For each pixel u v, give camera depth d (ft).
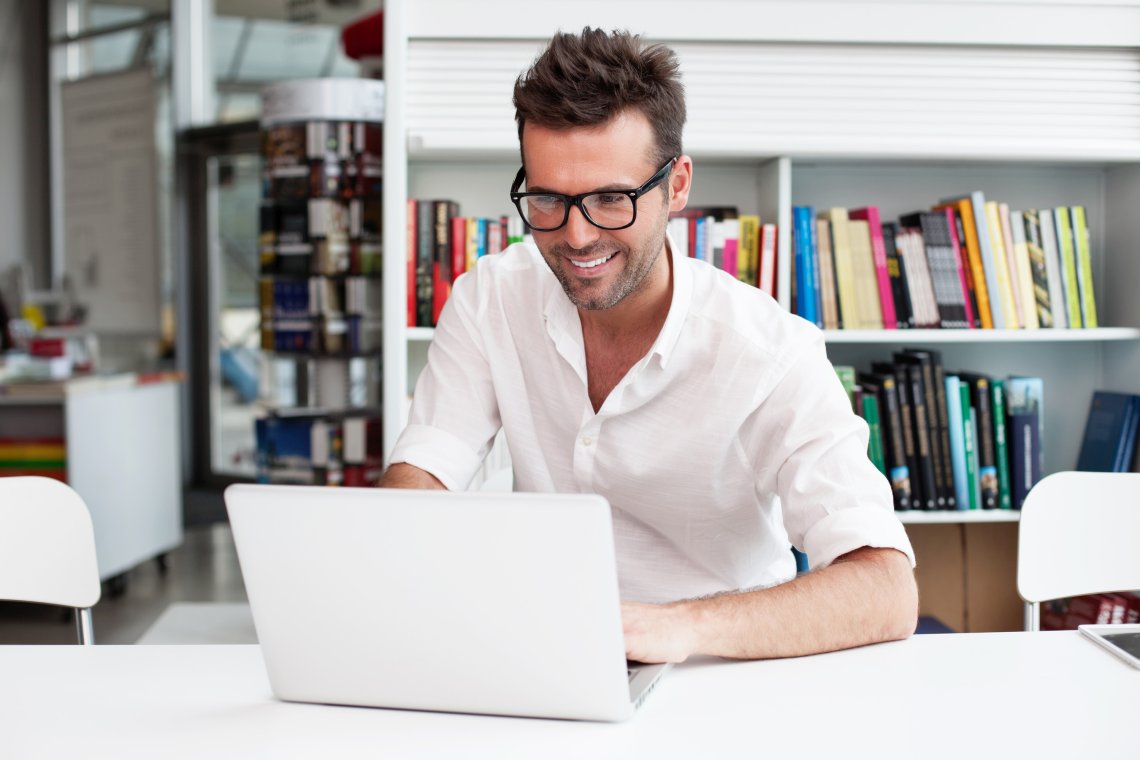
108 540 13.98
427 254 8.18
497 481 6.06
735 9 7.91
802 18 7.95
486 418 5.51
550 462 5.50
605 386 5.22
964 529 8.85
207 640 8.61
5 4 23.39
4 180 23.36
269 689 3.63
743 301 5.06
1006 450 8.36
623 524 5.50
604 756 3.00
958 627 8.87
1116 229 8.88
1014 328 8.41
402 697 3.37
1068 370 9.20
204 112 21.65
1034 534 5.40
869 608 3.94
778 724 3.22
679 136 4.40
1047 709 3.33
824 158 8.30
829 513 4.38
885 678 3.62
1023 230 8.43
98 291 22.43
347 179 11.53
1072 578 5.40
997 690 3.50
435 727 3.25
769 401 4.90
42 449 13.32
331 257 11.55
